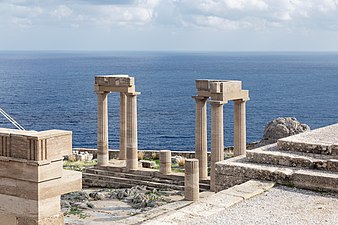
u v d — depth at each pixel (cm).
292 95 17662
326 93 18425
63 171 2062
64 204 3478
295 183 2317
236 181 2475
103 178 4331
